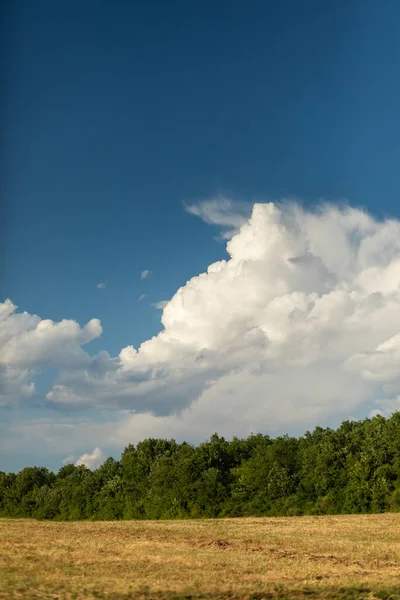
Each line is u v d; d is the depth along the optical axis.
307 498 84.38
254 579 20.30
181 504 94.06
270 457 93.38
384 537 37.34
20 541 32.28
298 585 19.25
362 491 77.69
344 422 105.81
